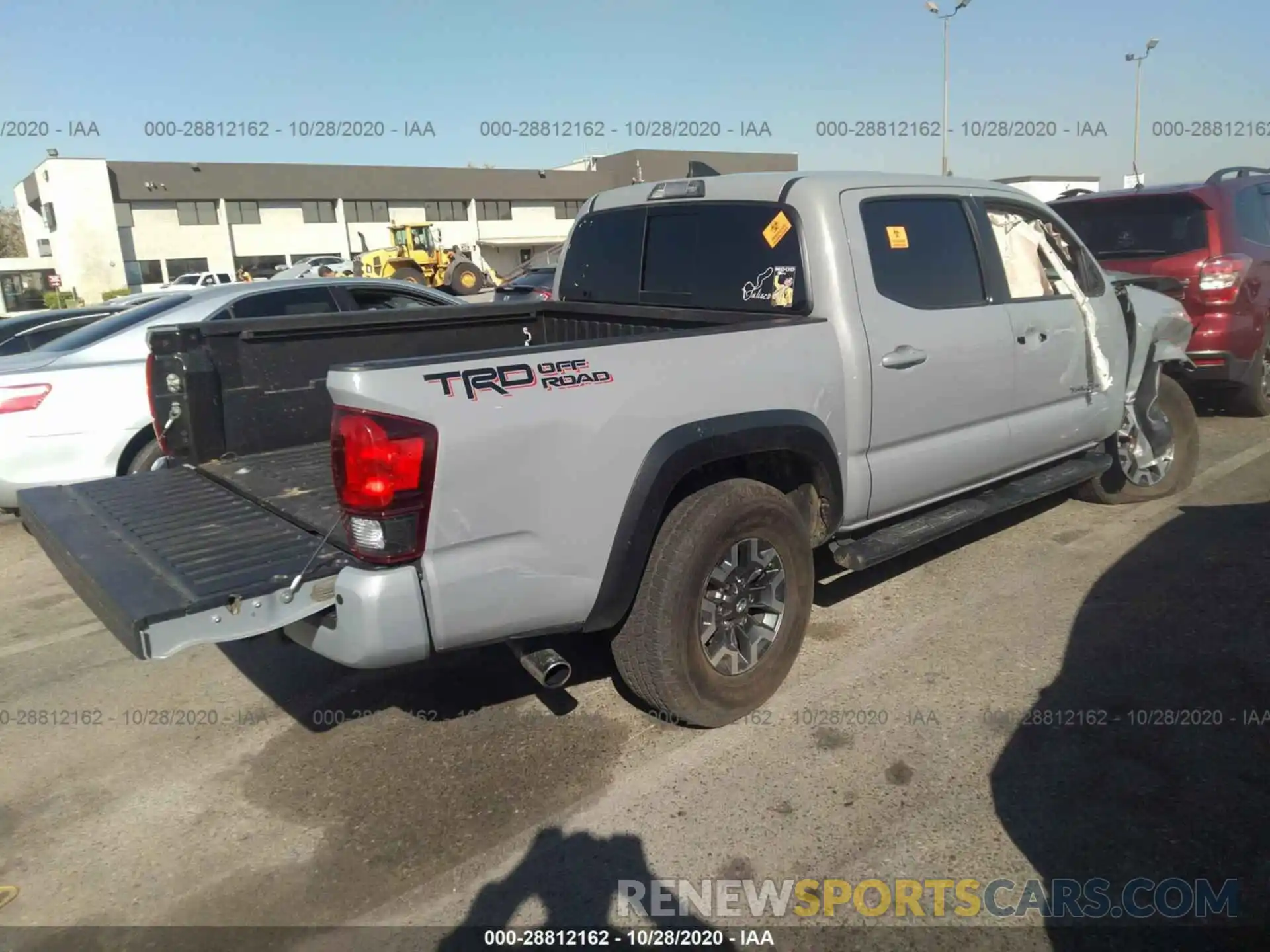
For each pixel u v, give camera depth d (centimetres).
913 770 321
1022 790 308
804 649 411
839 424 373
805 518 386
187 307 632
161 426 405
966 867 275
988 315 432
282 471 396
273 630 285
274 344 429
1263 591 445
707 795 312
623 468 304
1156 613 429
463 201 5053
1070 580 471
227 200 4534
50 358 587
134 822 313
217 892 278
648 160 4956
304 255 4750
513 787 323
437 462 268
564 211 5328
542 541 291
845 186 392
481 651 425
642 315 452
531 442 284
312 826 307
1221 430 762
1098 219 770
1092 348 495
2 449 546
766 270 397
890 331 387
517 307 502
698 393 323
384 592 267
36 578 561
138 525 330
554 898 270
